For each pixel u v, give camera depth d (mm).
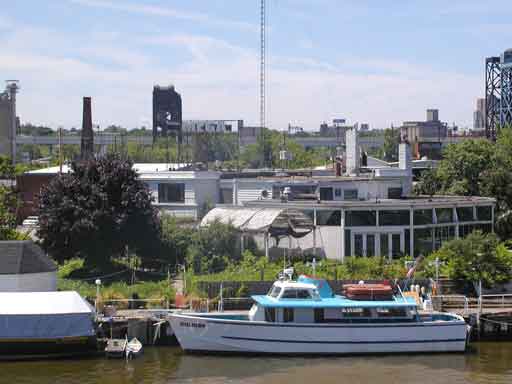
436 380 46781
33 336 49781
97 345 51531
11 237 67688
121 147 161250
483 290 61125
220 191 85438
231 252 68250
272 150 180875
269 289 58000
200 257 67125
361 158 100500
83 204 65938
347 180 78812
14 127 141125
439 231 71875
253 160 175875
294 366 49281
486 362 50594
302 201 73938
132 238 66562
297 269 62875
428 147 152125
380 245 69188
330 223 68875
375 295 52906
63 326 50094
